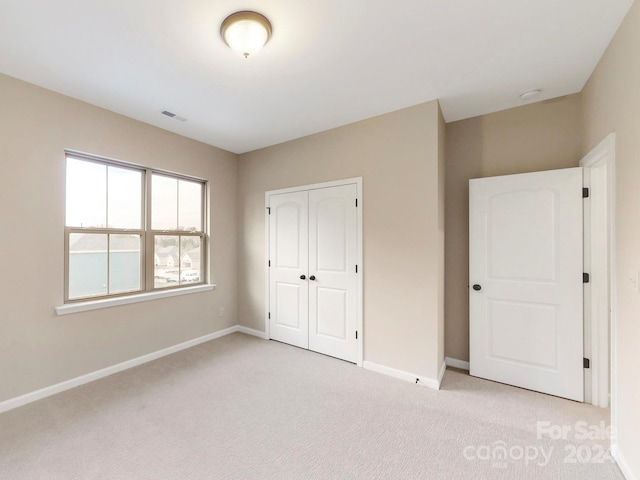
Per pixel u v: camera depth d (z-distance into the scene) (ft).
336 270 10.49
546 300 8.05
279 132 10.99
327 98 8.45
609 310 7.39
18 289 7.46
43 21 5.45
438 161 8.48
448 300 9.94
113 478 5.17
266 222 12.59
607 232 7.40
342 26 5.64
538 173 8.18
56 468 5.37
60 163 8.18
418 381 8.65
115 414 7.08
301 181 11.46
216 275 12.73
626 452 5.24
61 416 6.98
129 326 9.69
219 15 5.38
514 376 8.49
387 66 6.95
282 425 6.69
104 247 9.39
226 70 7.10
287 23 5.54
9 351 7.30
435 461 5.61
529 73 7.23
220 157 12.85
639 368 4.88
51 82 7.63
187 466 5.46
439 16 5.40
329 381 8.79
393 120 9.21
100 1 4.99
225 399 7.77
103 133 9.02
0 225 7.18
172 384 8.57
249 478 5.20
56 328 8.09
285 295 12.00
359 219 9.84
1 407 7.14
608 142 6.03
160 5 5.10
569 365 7.77
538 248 8.17
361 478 5.22
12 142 7.35
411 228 8.85
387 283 9.28
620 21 5.50
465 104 8.80
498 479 5.19
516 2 5.08
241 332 13.51
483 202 8.94
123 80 7.55
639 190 4.91
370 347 9.62
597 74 6.82
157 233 10.80
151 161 10.27
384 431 6.48
